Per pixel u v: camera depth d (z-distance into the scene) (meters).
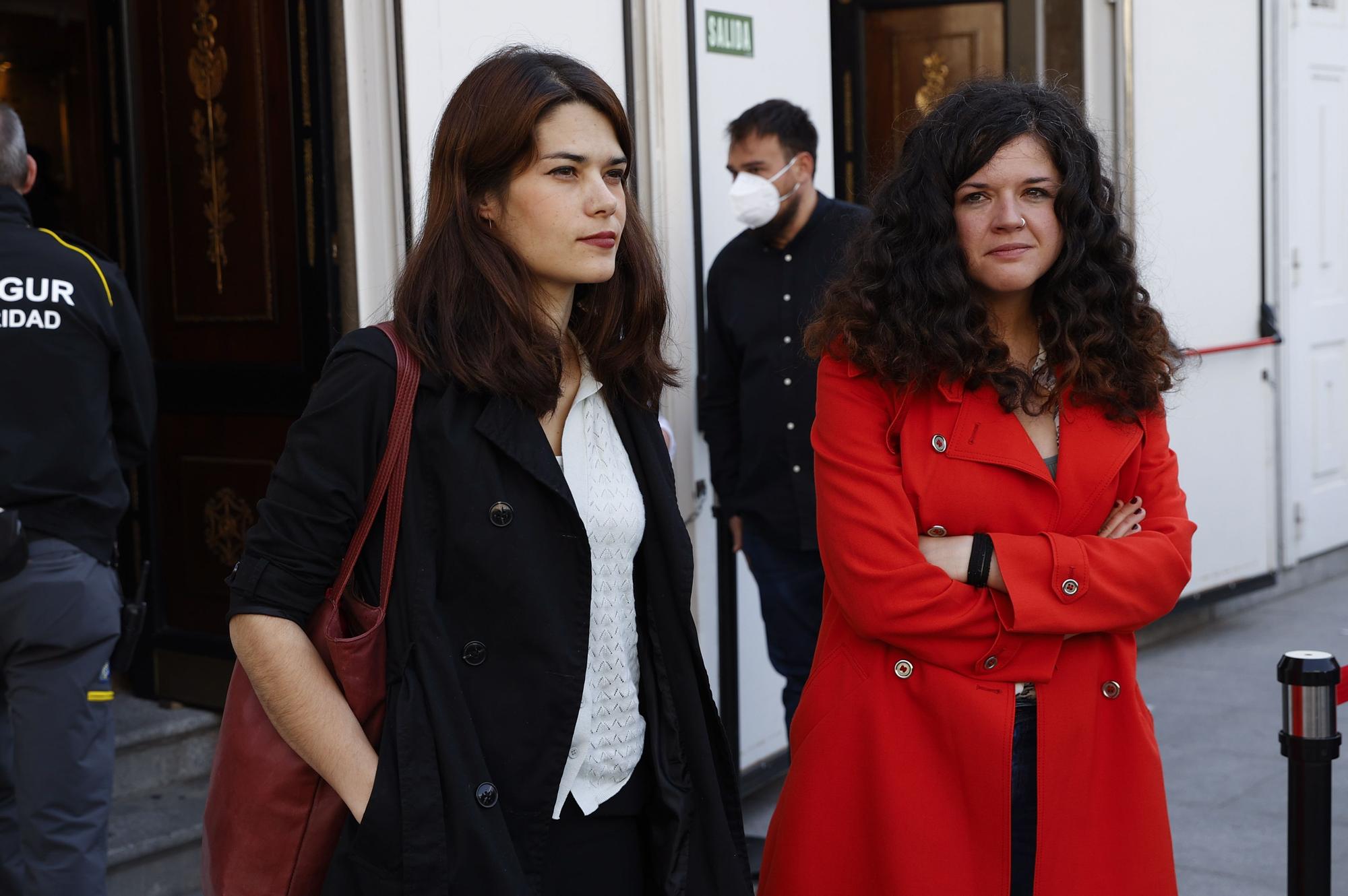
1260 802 4.46
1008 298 2.21
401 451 1.62
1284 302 7.12
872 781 2.08
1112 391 2.13
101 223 5.37
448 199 1.68
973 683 2.05
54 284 3.00
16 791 3.00
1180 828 4.25
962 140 2.12
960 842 2.04
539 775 1.64
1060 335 2.13
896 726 2.08
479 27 3.52
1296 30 7.13
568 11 3.76
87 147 5.37
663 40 4.01
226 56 3.90
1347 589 7.57
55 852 2.97
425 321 1.65
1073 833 2.06
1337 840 4.12
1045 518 2.12
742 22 4.37
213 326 4.07
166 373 4.23
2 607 2.95
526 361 1.64
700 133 4.19
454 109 1.70
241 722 1.68
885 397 2.16
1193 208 6.46
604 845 1.74
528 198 1.67
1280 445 7.17
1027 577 2.04
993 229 2.10
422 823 1.56
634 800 1.77
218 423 4.12
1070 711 2.07
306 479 1.60
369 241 3.48
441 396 1.64
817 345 2.26
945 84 6.01
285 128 3.73
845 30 6.11
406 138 3.36
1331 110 7.47
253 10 3.79
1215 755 4.94
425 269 1.67
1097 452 2.14
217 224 4.01
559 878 1.70
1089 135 2.17
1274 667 6.09
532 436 1.66
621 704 1.75
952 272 2.10
